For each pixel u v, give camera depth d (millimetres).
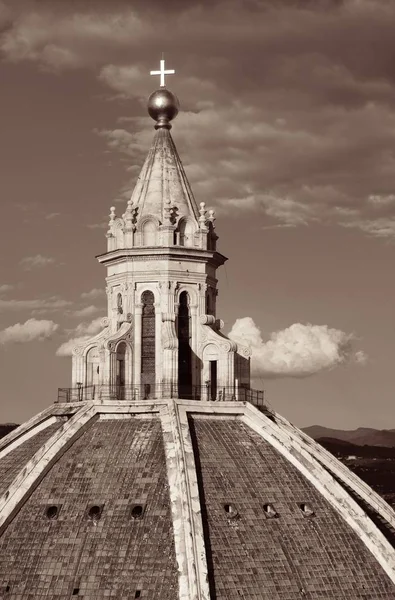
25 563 135125
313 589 134250
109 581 131375
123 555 132625
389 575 138500
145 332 152750
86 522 135875
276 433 146000
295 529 138000
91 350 155625
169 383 149750
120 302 154875
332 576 136000
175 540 131875
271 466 143125
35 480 140125
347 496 142625
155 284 152625
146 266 152625
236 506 137375
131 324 152500
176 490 135250
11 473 147250
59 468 141375
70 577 132750
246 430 146875
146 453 140500
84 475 140125
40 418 154750
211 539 133875
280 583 133250
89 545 134125
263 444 145500
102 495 137750
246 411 148000
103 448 142375
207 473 139625
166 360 150000
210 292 155875
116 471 139500
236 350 152750
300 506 140375
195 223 154625
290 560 135250
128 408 145750
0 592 133875
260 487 140375
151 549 132250
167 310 152250
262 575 133125
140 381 151875
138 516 134875
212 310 156625
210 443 143250
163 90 158625
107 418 145750
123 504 136250
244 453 143500
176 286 152625
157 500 135625
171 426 142000
